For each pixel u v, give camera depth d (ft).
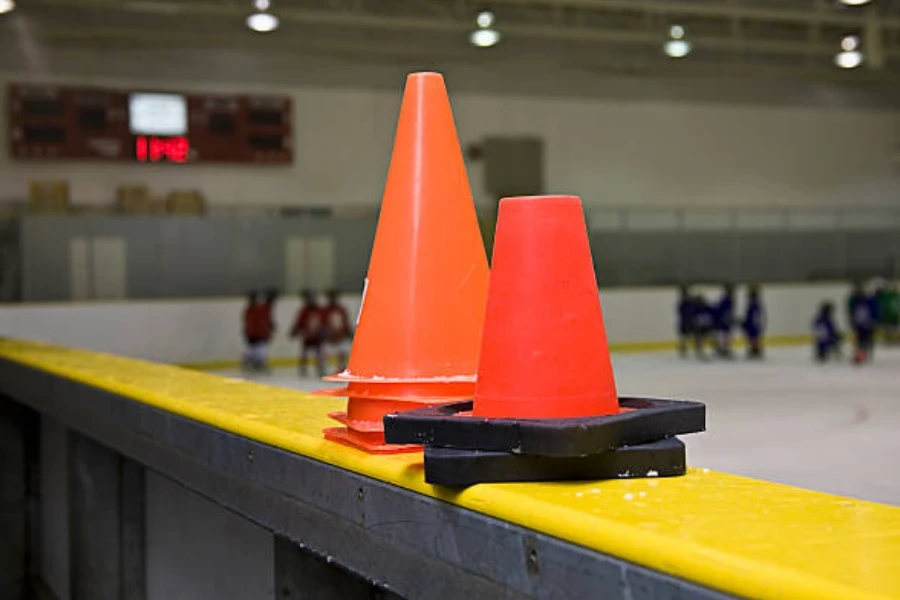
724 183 87.92
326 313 62.23
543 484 4.90
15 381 17.53
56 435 17.29
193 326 67.51
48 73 71.31
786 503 4.45
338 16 69.67
